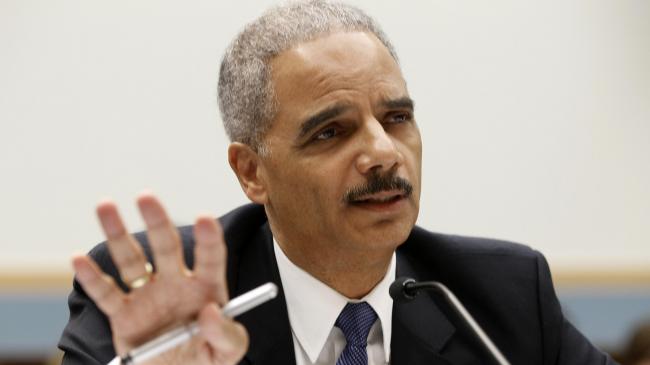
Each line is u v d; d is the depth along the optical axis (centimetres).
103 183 898
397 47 923
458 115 923
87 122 898
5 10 892
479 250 449
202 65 909
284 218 398
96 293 291
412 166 385
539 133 926
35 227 888
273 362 402
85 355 395
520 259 449
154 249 289
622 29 927
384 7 922
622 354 656
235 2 912
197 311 296
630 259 923
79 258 289
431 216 920
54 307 880
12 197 888
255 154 405
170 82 905
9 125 891
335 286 406
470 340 418
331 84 376
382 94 379
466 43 927
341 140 380
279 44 390
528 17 927
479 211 922
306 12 393
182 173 904
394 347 408
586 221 930
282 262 416
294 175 385
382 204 376
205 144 907
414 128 393
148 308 294
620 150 930
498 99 927
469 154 923
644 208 929
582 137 927
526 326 428
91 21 901
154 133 903
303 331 408
